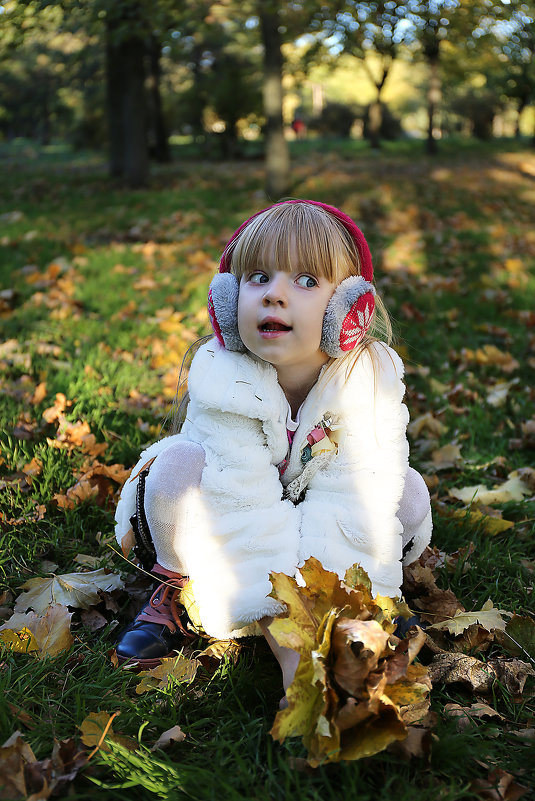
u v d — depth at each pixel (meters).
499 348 4.73
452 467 3.01
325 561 1.69
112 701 1.65
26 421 3.07
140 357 4.20
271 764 1.46
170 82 26.48
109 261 6.69
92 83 18.83
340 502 1.72
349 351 1.78
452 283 6.28
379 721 1.39
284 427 1.75
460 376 4.09
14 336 4.43
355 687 1.35
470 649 1.88
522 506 2.69
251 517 1.67
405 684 1.41
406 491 1.85
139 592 2.11
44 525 2.42
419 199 11.98
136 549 1.95
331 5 6.90
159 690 1.68
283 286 1.67
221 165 19.20
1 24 6.38
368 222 9.48
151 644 1.82
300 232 1.68
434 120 22.52
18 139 37.03
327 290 1.72
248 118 21.48
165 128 20.22
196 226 8.98
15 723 1.54
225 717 1.64
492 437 3.28
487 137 32.75
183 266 6.62
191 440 1.80
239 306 1.72
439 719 1.56
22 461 2.73
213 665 1.81
